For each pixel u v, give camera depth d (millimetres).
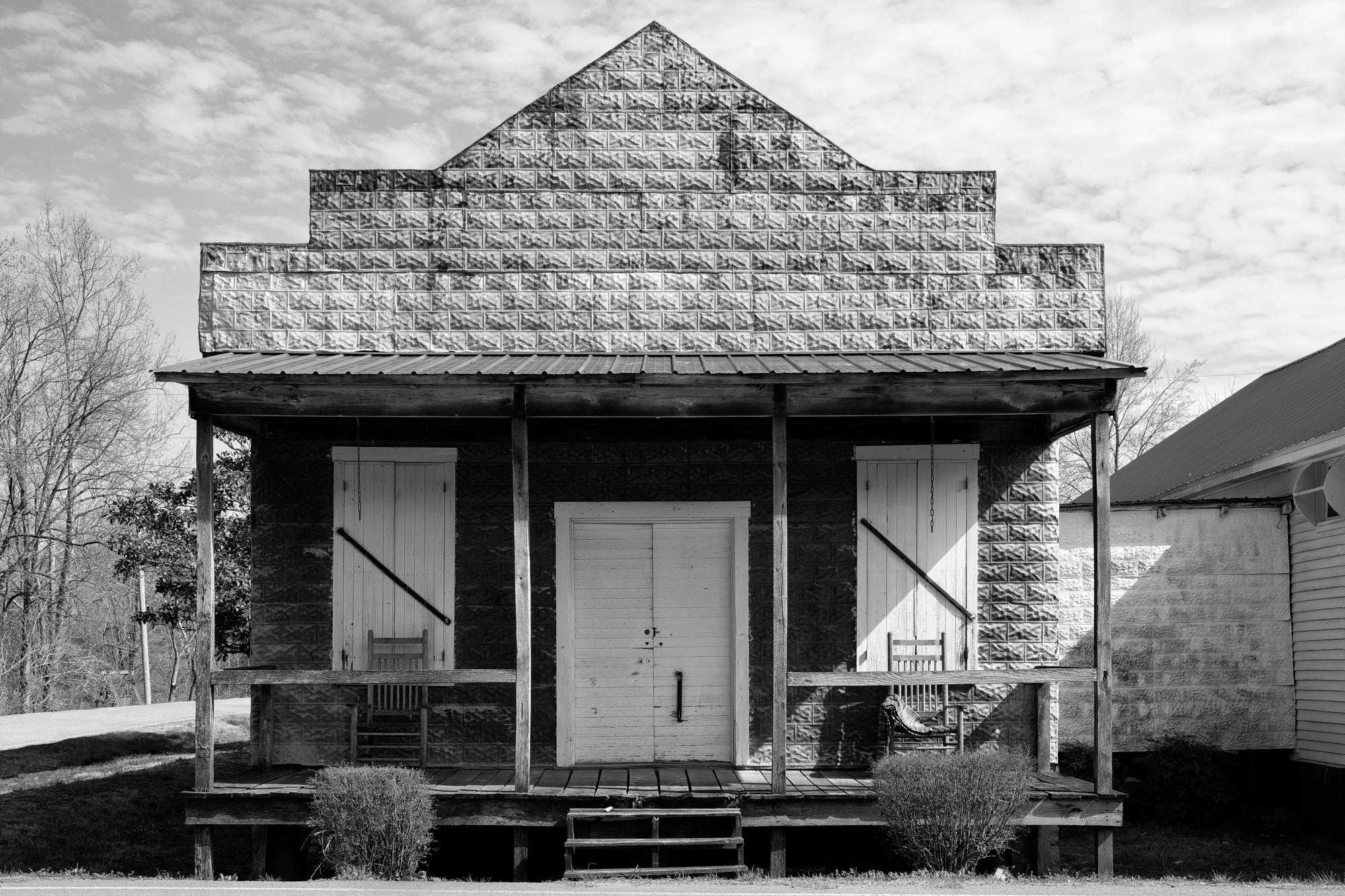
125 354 35719
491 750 12062
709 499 12328
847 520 12352
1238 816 14609
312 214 12539
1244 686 15250
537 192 12625
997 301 12617
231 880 10016
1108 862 10500
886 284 12609
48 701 35781
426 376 10094
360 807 9703
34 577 34625
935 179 12742
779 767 10430
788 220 12672
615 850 10578
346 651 12070
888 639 12211
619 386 10539
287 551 12219
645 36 12828
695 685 12328
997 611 12328
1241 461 16469
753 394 10594
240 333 12367
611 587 12391
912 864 10602
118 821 13305
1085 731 15188
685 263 12594
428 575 12172
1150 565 15438
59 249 34938
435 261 12531
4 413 33812
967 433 12492
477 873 11336
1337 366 18500
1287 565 15430
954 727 11828
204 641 10414
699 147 12727
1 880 9680
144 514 19266
